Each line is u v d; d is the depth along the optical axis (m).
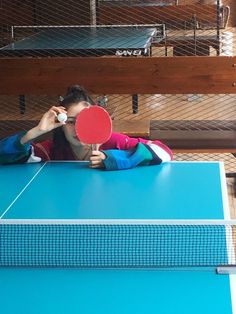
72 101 2.64
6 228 1.77
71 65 4.00
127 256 1.59
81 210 1.97
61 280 1.50
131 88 4.01
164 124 4.39
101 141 2.55
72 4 6.43
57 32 5.32
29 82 4.04
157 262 1.57
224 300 1.37
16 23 6.27
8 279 1.51
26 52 4.23
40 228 1.77
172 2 7.32
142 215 1.91
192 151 3.97
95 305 1.37
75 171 2.53
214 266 1.54
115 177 2.42
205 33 6.19
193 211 1.95
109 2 6.52
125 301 1.38
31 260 1.60
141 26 5.51
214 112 5.22
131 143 2.73
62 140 2.69
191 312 1.32
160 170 2.53
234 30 7.23
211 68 3.93
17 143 2.64
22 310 1.35
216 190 2.22
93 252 1.63
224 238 1.69
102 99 4.75
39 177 2.44
